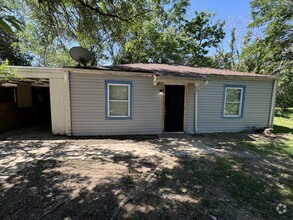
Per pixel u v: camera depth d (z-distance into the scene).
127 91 7.45
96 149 5.46
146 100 7.64
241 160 4.73
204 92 8.12
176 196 3.02
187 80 7.11
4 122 8.23
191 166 4.26
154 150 5.47
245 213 2.63
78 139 6.68
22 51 14.23
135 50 16.72
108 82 7.18
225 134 8.00
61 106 7.16
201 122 8.24
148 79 7.57
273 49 11.27
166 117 8.07
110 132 7.44
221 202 2.88
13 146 5.67
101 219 2.44
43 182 3.38
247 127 8.80
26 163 4.27
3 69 3.17
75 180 3.47
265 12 10.70
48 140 6.47
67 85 6.86
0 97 8.28
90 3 5.60
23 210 2.59
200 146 6.04
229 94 8.50
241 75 8.24
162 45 17.00
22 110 9.66
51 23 6.15
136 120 7.62
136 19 6.40
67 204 2.74
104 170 3.95
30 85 10.38
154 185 3.35
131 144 6.13
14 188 3.16
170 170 4.02
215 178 3.68
